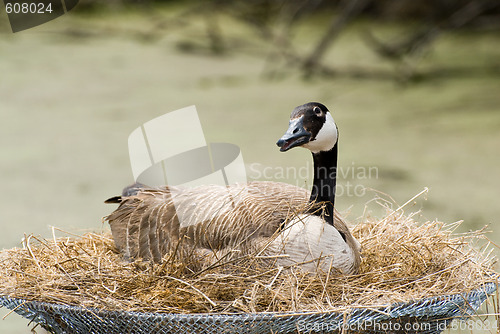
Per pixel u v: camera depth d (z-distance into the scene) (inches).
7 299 219.6
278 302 214.7
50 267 240.8
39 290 218.2
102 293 216.5
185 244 243.6
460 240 277.7
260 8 1016.2
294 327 201.3
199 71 858.1
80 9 1144.2
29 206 443.2
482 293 226.4
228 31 1059.9
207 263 233.5
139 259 239.0
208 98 729.0
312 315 198.8
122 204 275.4
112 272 232.8
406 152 550.6
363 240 271.6
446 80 799.7
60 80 807.7
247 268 224.1
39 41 1005.2
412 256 252.5
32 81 800.9
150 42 1018.7
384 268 245.4
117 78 820.0
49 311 214.5
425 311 212.1
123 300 212.2
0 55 919.7
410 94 748.0
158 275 227.9
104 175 510.6
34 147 577.6
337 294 222.4
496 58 908.0
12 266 242.2
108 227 311.7
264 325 199.3
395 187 464.8
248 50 971.3
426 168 508.4
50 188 479.2
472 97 724.0
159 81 805.2
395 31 1024.9
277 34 962.7
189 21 1107.9
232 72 852.0
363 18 1139.3
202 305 211.6
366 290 225.3
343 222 260.1
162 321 200.4
